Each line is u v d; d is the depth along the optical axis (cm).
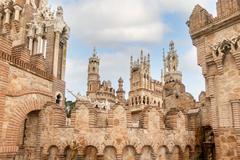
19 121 1762
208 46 2036
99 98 8388
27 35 3459
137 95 8694
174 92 3266
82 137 1988
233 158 1762
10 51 1711
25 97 1836
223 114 1867
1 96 1608
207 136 2325
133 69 9169
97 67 9212
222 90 1895
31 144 2064
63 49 3378
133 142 1981
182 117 2308
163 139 2128
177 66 5884
